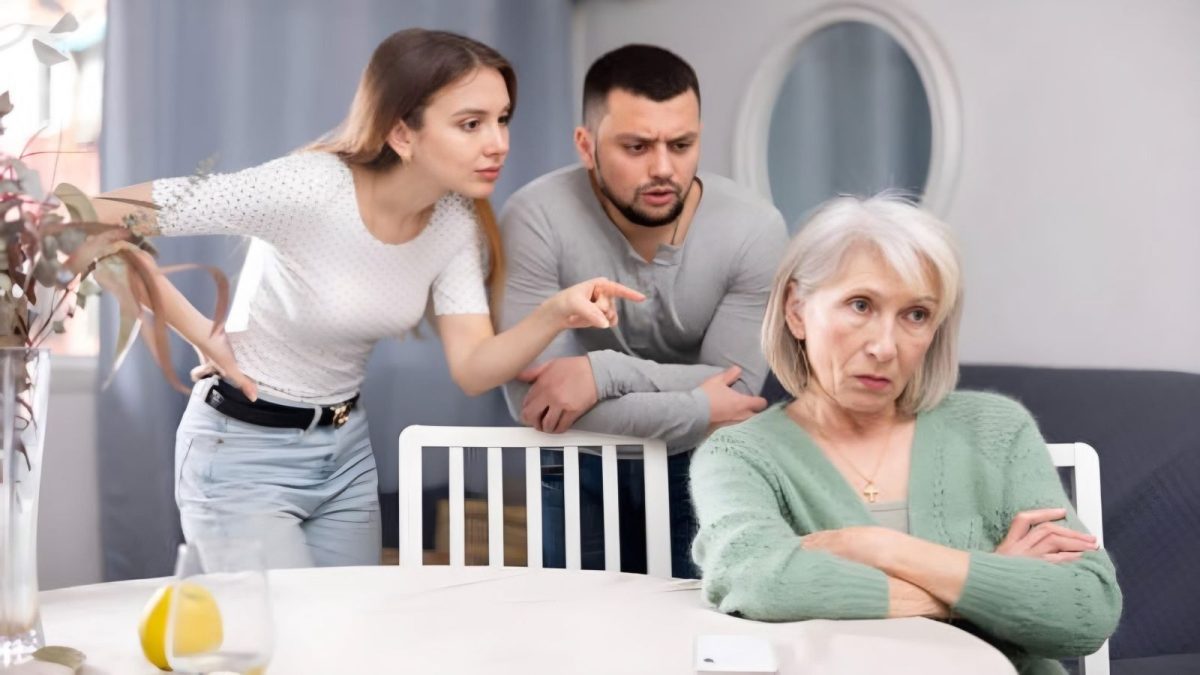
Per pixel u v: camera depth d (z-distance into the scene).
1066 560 1.52
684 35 3.52
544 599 1.49
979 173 2.95
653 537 1.92
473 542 3.25
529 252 2.40
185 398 2.87
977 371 2.68
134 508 2.81
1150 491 2.26
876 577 1.45
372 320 2.24
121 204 2.07
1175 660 2.05
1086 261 2.76
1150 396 2.41
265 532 2.19
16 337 1.24
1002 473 1.65
